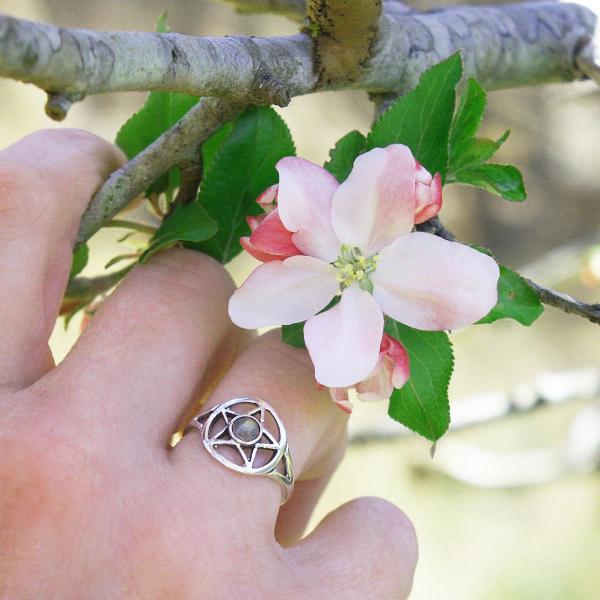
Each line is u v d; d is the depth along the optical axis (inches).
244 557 10.9
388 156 10.7
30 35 9.3
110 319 11.4
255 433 11.1
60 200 11.6
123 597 10.7
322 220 10.8
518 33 13.5
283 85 11.0
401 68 12.3
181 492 10.9
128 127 12.4
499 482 22.3
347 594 11.1
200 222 11.6
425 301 10.7
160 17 12.1
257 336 12.1
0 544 10.7
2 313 11.2
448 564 33.0
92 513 10.8
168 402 11.3
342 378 10.5
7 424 10.9
